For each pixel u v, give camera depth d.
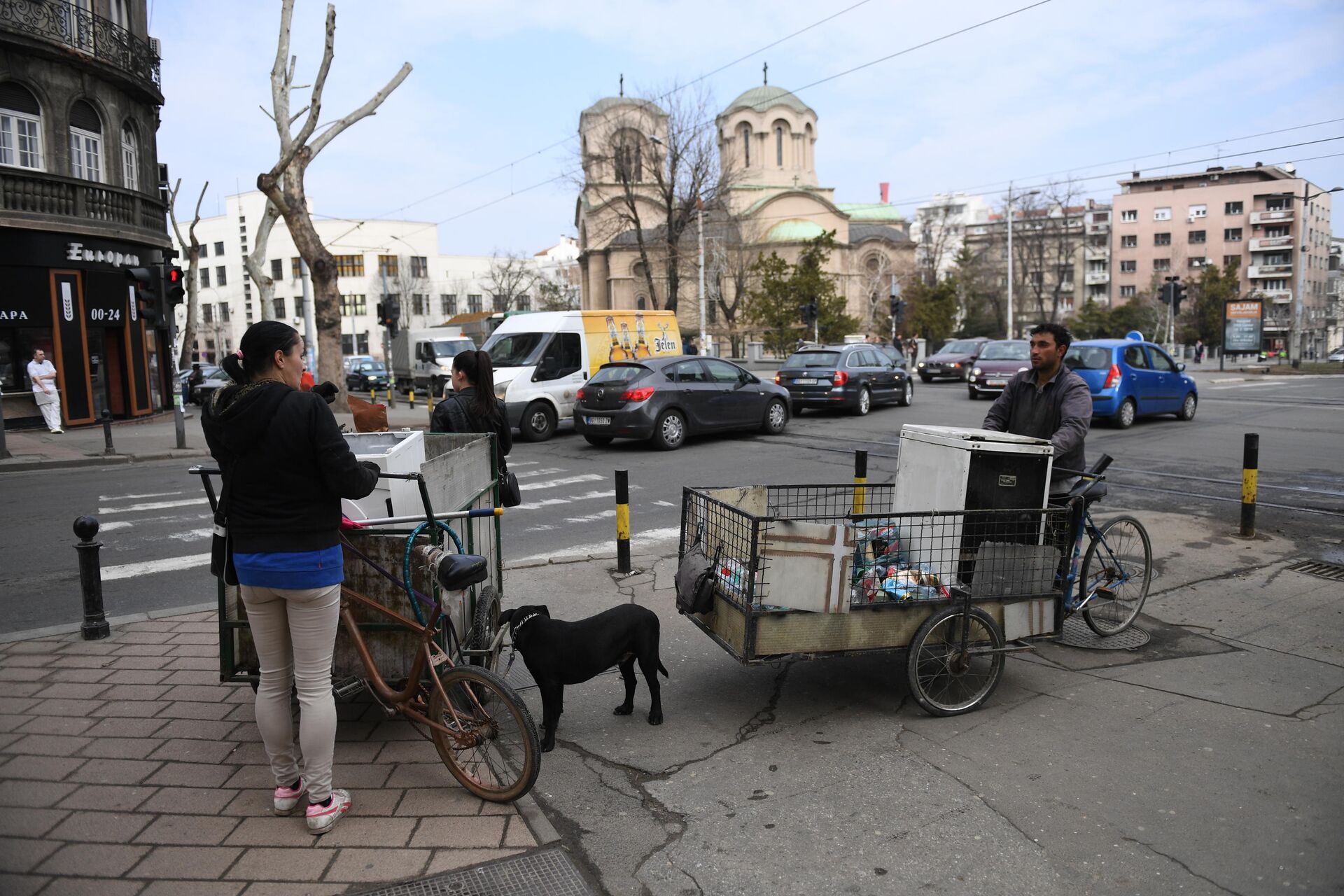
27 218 18.75
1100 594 5.30
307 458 3.11
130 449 15.98
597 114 56.34
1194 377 37.25
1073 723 4.29
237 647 3.91
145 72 22.09
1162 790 3.63
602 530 8.83
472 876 3.04
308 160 18.61
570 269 97.88
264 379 3.18
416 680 3.66
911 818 3.46
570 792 3.70
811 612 4.12
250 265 22.02
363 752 3.97
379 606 3.80
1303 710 4.40
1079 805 3.53
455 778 3.71
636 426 14.26
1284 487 10.32
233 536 3.18
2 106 18.67
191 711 4.39
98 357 20.84
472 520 4.60
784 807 3.55
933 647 4.39
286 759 3.40
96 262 20.50
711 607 4.46
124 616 6.02
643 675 4.67
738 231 56.56
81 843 3.19
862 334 49.84
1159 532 8.07
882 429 16.77
